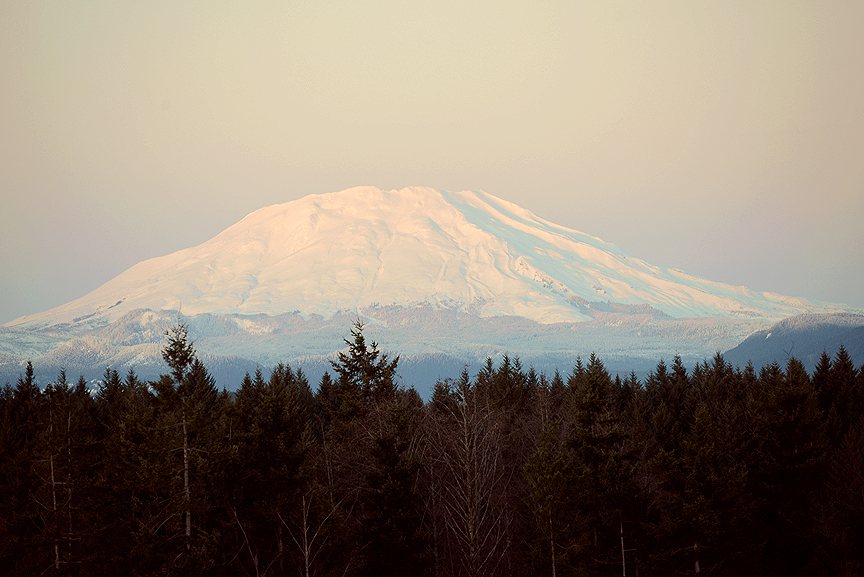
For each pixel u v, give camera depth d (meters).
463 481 175.00
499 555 177.38
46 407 188.25
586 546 152.88
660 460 158.25
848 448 182.12
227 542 162.12
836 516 165.75
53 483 176.62
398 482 159.88
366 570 158.25
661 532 153.00
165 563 151.25
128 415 174.50
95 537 173.88
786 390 180.38
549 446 156.88
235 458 160.88
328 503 163.38
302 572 159.12
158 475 158.25
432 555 163.38
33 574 177.25
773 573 172.00
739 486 159.50
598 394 158.12
